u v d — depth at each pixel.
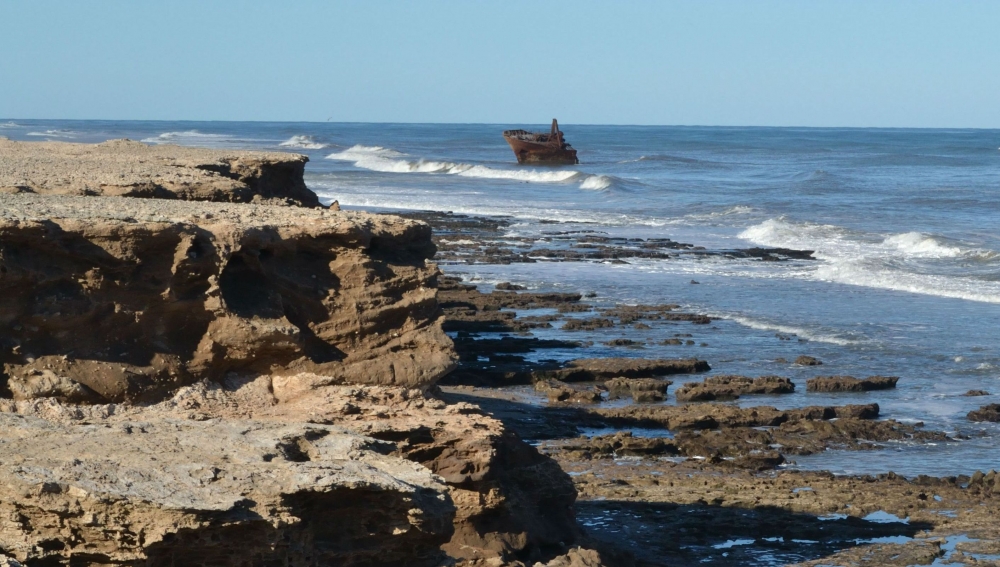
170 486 10.41
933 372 36.69
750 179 132.00
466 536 16.91
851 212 86.06
